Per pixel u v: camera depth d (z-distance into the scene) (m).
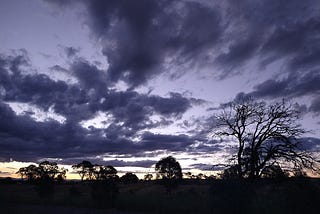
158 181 85.31
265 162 31.27
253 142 32.75
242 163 30.88
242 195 27.62
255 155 31.48
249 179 30.48
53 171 75.00
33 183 72.75
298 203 25.33
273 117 33.22
